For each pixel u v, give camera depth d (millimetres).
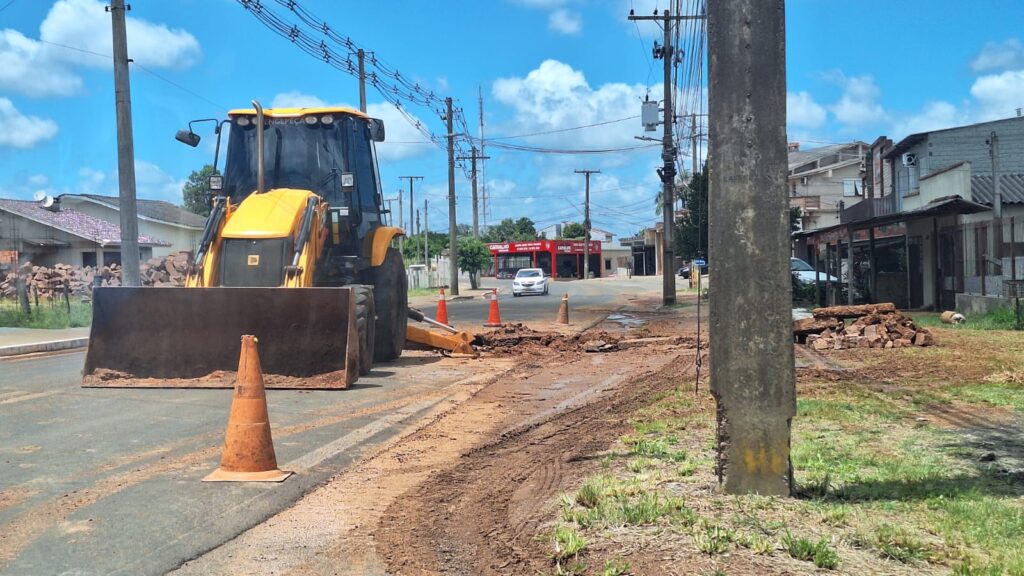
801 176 62188
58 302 25547
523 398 10719
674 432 7793
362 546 5035
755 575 4102
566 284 69750
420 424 8922
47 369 13422
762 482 5391
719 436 5477
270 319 11023
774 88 5234
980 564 4172
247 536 5230
